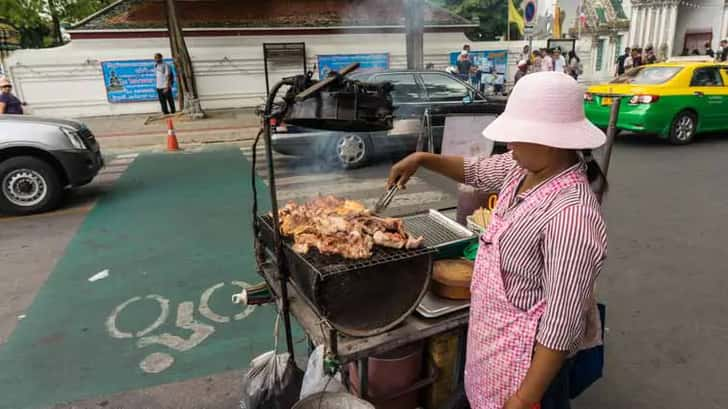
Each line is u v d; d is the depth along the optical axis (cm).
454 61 1595
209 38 1363
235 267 382
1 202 516
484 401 144
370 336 158
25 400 238
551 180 124
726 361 264
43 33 2236
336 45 1450
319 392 172
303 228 175
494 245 132
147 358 271
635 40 2108
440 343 196
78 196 596
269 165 159
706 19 2236
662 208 513
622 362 265
